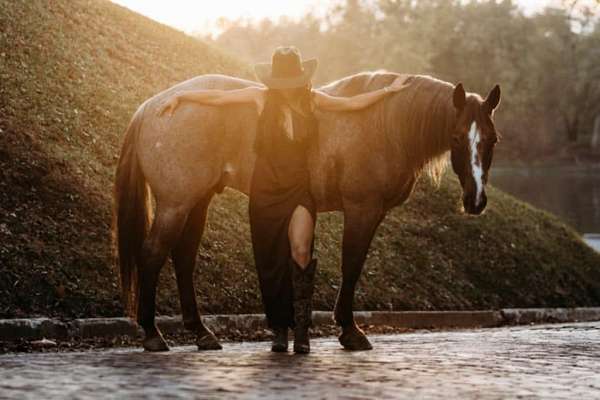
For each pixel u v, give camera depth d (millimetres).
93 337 9109
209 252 12047
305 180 7129
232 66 20578
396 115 7523
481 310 14281
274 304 7152
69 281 9992
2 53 14867
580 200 46500
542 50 98125
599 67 99312
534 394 5129
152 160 7574
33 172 11977
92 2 19547
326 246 13945
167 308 10281
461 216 17062
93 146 13625
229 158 7621
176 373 5773
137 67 17562
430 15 86688
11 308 9133
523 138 95688
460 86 7113
